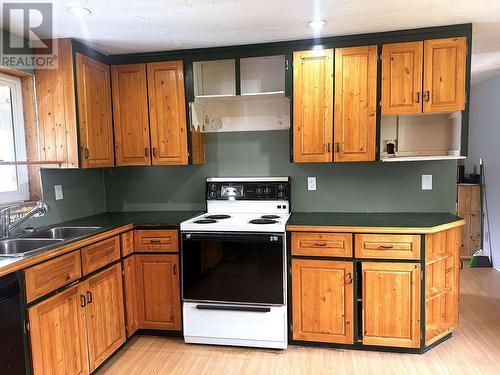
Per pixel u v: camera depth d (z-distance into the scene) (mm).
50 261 1883
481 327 2799
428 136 2891
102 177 3338
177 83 2869
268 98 3018
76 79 2525
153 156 2943
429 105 2527
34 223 2506
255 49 2762
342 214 2922
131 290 2686
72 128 2520
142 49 2799
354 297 2436
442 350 2484
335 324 2482
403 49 2533
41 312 1821
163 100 2898
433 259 2398
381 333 2436
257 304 2539
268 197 3031
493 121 4234
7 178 2432
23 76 2520
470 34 2436
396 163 2939
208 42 2686
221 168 3203
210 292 2600
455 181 2869
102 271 2334
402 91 2561
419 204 2936
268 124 3092
